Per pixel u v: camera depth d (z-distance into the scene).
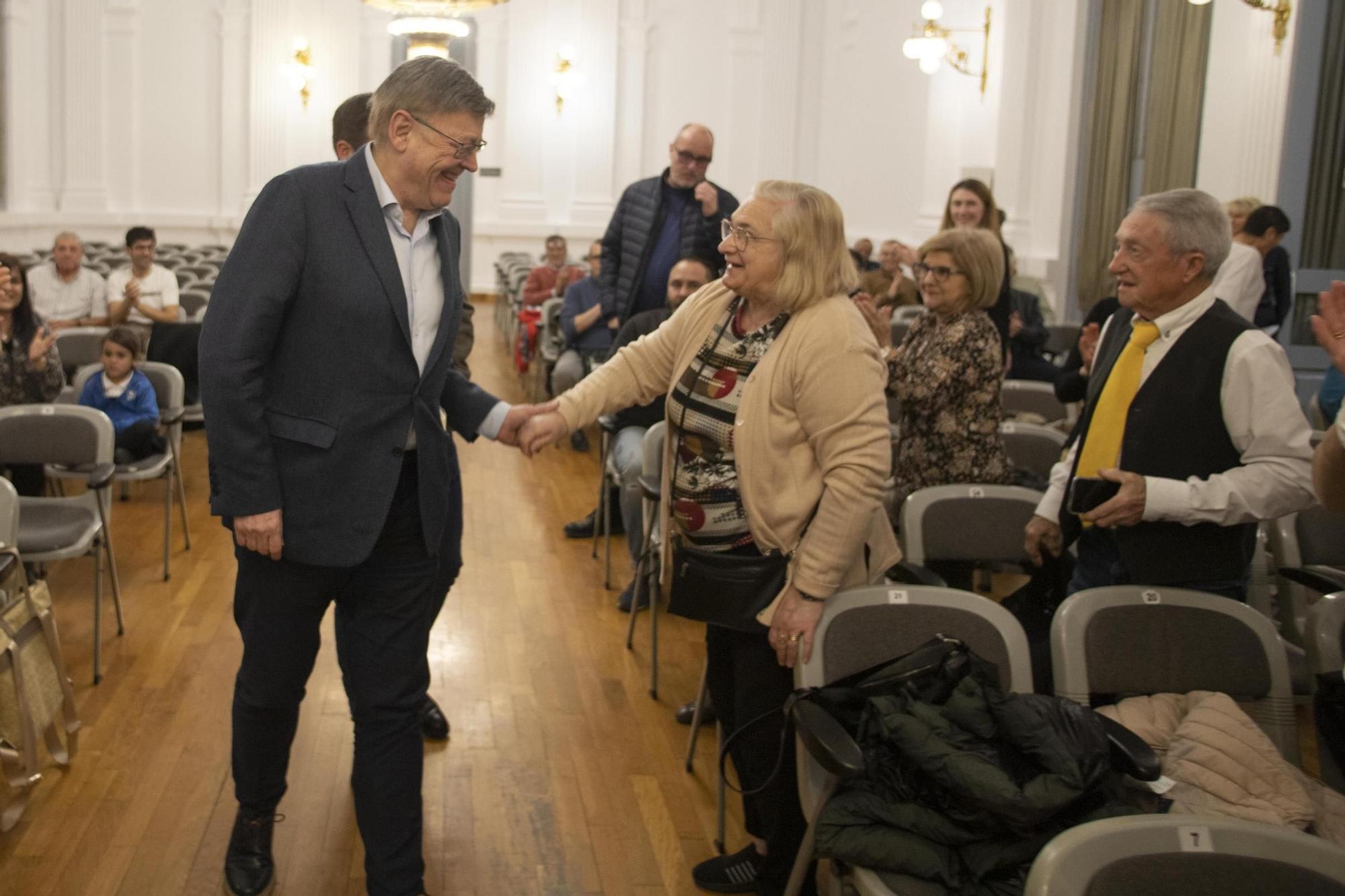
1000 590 4.50
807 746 2.01
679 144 4.72
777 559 2.27
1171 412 2.42
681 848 2.77
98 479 3.73
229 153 13.80
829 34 13.62
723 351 2.32
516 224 14.25
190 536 5.16
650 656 3.97
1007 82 8.97
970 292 3.02
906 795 1.95
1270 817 1.96
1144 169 7.62
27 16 12.39
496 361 10.59
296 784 2.99
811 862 2.18
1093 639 2.31
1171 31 7.29
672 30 13.99
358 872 2.61
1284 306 5.51
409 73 2.15
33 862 2.60
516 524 5.58
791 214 2.19
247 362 2.09
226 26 13.60
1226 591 2.50
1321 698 2.34
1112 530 2.58
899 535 3.07
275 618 2.31
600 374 2.62
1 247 11.80
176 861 2.62
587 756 3.22
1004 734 1.95
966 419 3.04
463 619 4.27
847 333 2.20
